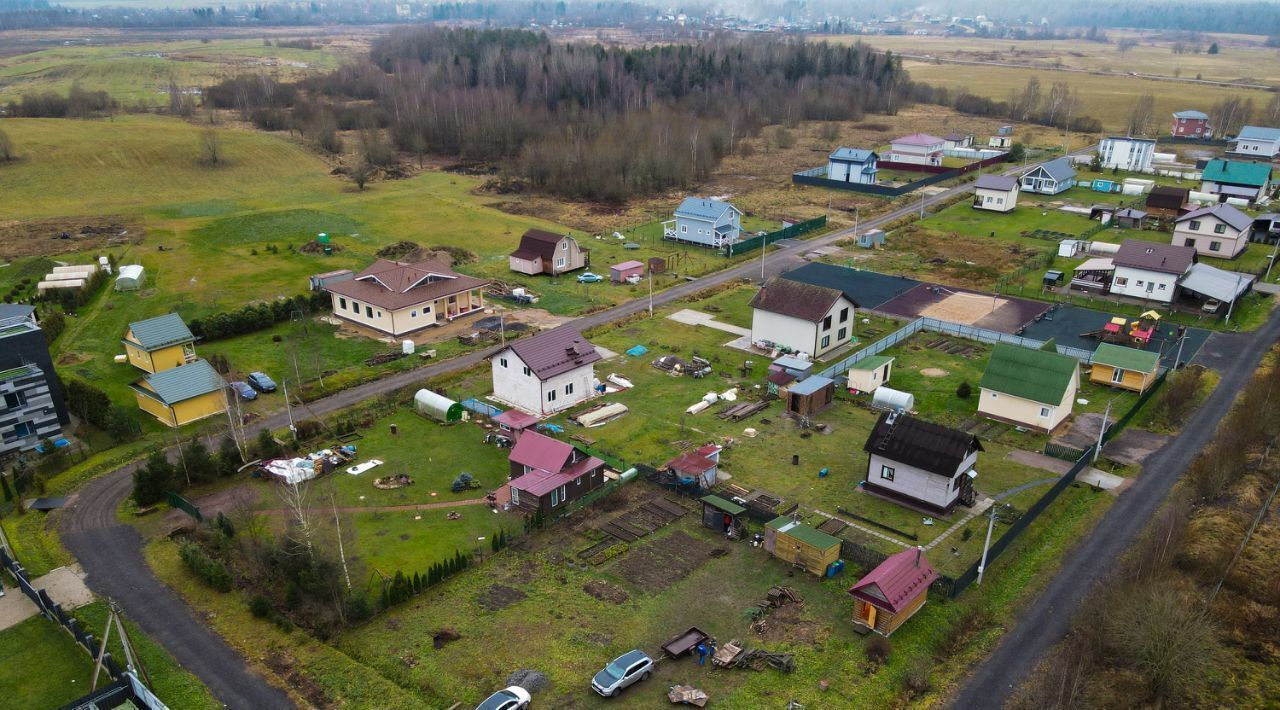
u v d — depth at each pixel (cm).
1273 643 3516
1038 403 5431
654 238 10469
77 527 4422
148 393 5700
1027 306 7900
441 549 4231
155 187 12462
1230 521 4359
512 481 4559
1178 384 5778
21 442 5294
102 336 7131
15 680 3322
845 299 6812
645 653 3472
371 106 19462
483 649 3512
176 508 4609
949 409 5856
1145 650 3216
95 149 13538
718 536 4388
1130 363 6022
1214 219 9206
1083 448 5222
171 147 14150
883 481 4728
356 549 4203
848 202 12306
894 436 4672
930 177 13388
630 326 7456
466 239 10362
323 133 15488
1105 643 3403
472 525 4456
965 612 3756
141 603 3794
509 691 3155
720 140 15400
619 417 5731
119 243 9806
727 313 7788
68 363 6544
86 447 5319
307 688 3269
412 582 3847
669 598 3866
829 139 17438
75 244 9712
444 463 5125
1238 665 3391
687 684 3316
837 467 5088
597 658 3462
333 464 5019
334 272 8519
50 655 3472
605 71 19825
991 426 5603
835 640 3581
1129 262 7956
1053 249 9656
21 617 3709
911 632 3628
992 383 5638
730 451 5256
